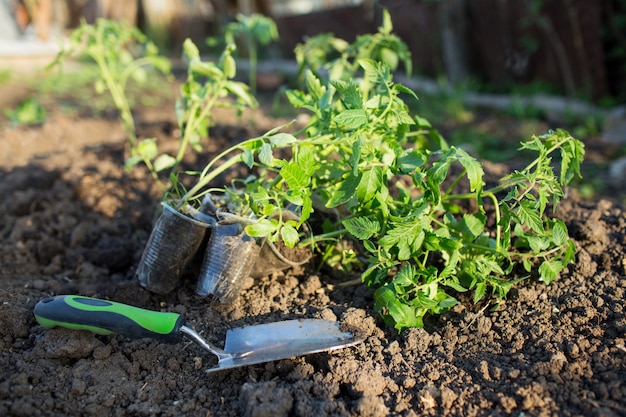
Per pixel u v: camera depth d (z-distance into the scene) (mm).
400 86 639
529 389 556
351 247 772
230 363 585
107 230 891
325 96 663
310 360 619
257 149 651
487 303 677
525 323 645
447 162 591
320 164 675
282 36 3174
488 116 2035
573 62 2186
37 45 2480
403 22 2711
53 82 1936
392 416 548
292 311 685
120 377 605
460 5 2457
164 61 1141
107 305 611
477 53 2529
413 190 888
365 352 622
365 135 647
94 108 1689
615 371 571
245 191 720
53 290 749
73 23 3551
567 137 659
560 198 883
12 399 562
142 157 824
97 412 565
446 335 641
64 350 613
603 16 2111
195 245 680
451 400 559
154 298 713
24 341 644
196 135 838
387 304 621
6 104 1726
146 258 690
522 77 2389
